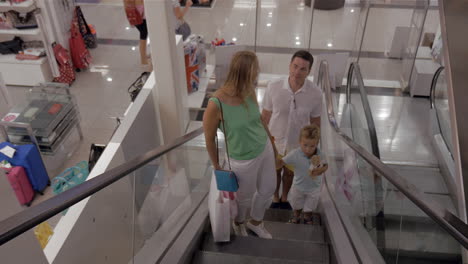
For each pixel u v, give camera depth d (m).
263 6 7.11
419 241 1.84
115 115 6.77
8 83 7.32
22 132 5.36
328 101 4.23
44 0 6.84
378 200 2.45
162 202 2.81
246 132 2.46
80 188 1.76
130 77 7.73
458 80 1.83
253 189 2.82
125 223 2.46
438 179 5.20
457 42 1.89
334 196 3.70
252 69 2.27
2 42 7.16
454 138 1.79
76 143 6.15
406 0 6.88
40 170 5.24
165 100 4.97
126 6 7.23
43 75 7.23
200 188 3.79
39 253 2.27
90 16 8.76
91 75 7.78
